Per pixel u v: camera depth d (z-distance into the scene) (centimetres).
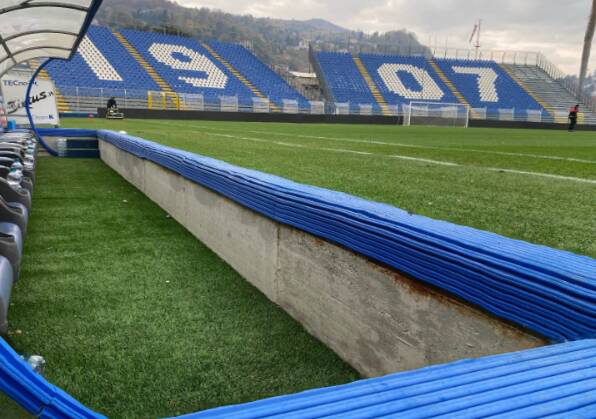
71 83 3216
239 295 312
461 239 173
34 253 396
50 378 213
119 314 282
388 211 222
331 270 238
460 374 103
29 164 572
